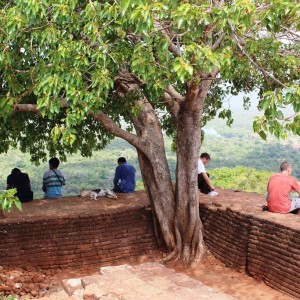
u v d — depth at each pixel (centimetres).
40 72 617
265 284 722
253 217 752
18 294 709
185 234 852
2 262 802
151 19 475
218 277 775
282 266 685
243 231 776
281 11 496
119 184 1091
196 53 523
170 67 588
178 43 613
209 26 609
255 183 2023
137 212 920
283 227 683
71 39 596
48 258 838
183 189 842
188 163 830
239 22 522
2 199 486
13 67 683
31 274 791
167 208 876
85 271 850
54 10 581
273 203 775
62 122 1052
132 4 482
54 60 591
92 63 616
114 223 894
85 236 866
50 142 1163
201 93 782
